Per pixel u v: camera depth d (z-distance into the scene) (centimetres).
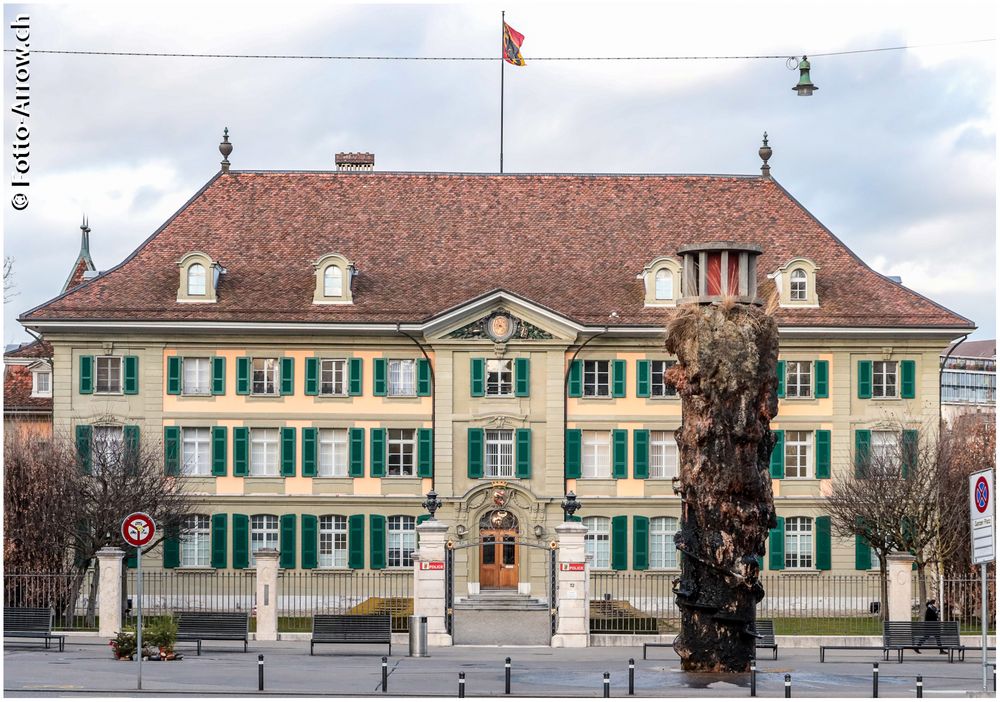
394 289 7488
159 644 4194
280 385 7319
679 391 3894
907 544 6378
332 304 7362
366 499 7275
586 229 7819
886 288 7512
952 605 5931
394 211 7888
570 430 7306
